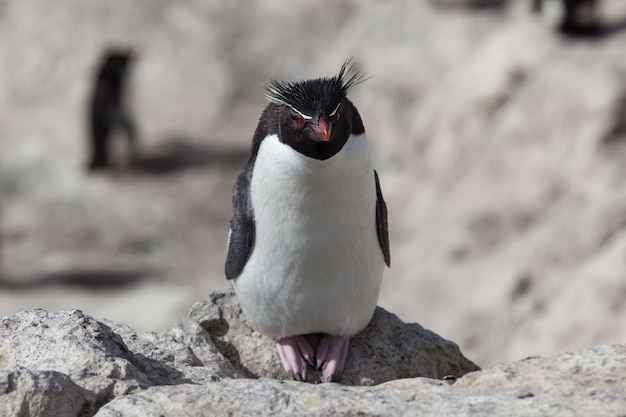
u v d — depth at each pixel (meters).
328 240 6.87
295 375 7.44
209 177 29.73
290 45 34.06
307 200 6.71
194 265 25.67
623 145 23.22
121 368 5.88
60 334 6.17
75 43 34.31
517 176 24.39
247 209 7.02
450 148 26.12
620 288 17.11
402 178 26.83
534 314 17.91
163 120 32.47
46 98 33.28
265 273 7.07
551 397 5.24
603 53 25.20
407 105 28.47
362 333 7.84
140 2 35.72
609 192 21.12
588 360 5.66
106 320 7.11
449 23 29.20
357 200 6.83
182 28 34.81
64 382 5.54
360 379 7.55
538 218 22.88
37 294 23.86
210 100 32.69
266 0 36.22
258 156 6.86
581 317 17.22
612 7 28.02
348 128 6.57
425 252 23.34
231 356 7.71
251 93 32.88
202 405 5.34
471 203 24.47
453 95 26.67
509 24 27.83
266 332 7.48
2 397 5.41
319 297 7.10
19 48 34.69
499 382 5.66
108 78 29.61
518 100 25.17
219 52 33.94
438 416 5.09
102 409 5.34
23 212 28.36
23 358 5.95
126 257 26.08
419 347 7.80
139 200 28.70
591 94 23.56
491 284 19.12
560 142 23.92
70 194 29.22
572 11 25.91
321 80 6.64
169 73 33.34
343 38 32.62
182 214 28.11
